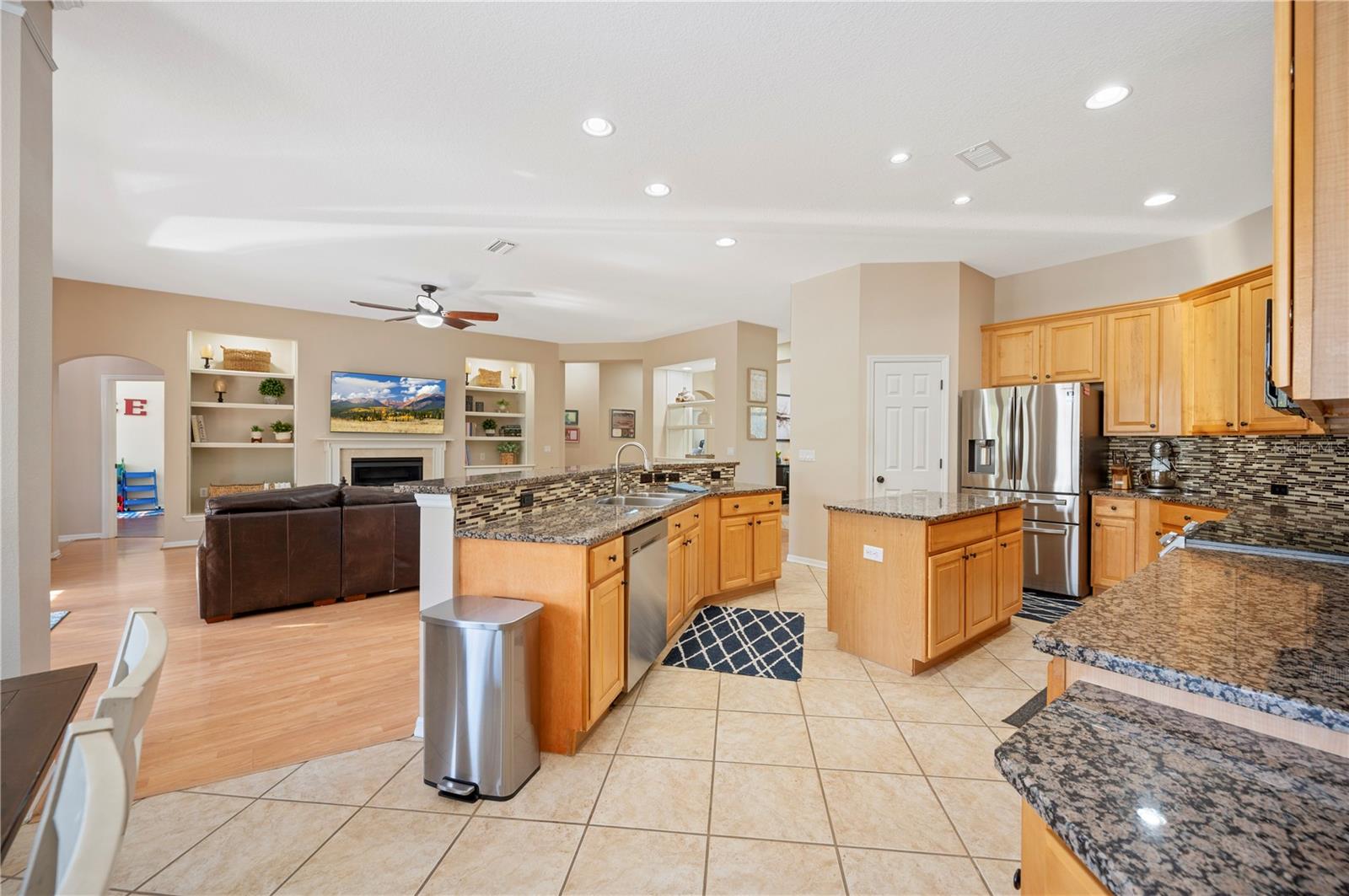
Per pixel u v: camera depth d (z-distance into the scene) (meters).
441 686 1.92
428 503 2.32
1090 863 0.58
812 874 1.55
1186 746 0.80
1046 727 0.87
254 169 3.04
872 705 2.54
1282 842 0.58
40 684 1.15
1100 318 4.30
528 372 8.38
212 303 6.05
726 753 2.15
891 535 2.93
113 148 2.82
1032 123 2.59
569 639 2.15
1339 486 3.27
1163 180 3.15
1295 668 0.90
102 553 5.59
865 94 2.38
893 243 4.18
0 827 0.71
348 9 1.90
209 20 1.95
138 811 1.82
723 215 3.66
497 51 2.12
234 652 3.16
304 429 6.57
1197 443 4.02
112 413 6.57
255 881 1.53
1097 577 4.11
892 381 4.67
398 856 1.62
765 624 3.64
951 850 1.64
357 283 5.46
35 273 1.70
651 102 2.44
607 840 1.68
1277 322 0.76
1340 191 0.71
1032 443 4.24
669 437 8.34
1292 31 0.75
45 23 1.77
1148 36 2.03
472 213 3.65
